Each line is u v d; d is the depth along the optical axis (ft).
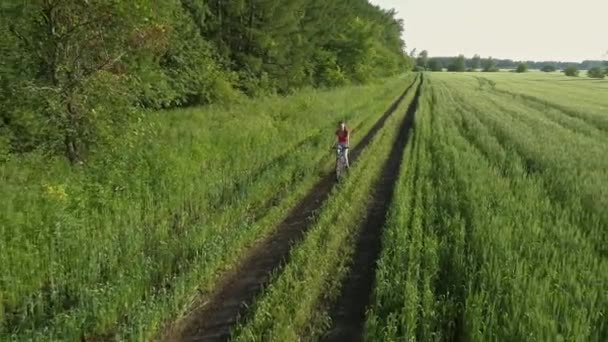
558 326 21.25
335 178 51.70
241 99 93.76
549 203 38.55
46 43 38.11
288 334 22.09
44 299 24.90
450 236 31.55
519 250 28.66
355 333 23.79
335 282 27.78
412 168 52.85
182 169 42.73
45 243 27.94
